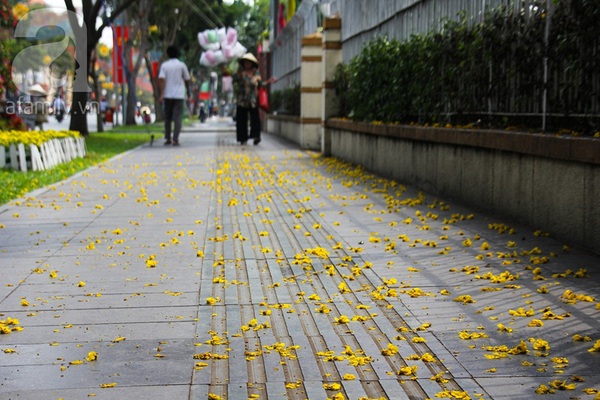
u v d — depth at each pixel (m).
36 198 11.99
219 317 5.77
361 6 17.88
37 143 15.48
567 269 6.87
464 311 5.75
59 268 7.30
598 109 7.99
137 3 46.38
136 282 6.77
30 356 4.92
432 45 12.54
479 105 11.02
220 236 8.89
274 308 5.99
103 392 4.34
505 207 9.43
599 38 7.89
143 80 96.88
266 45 41.50
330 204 11.27
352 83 17.44
